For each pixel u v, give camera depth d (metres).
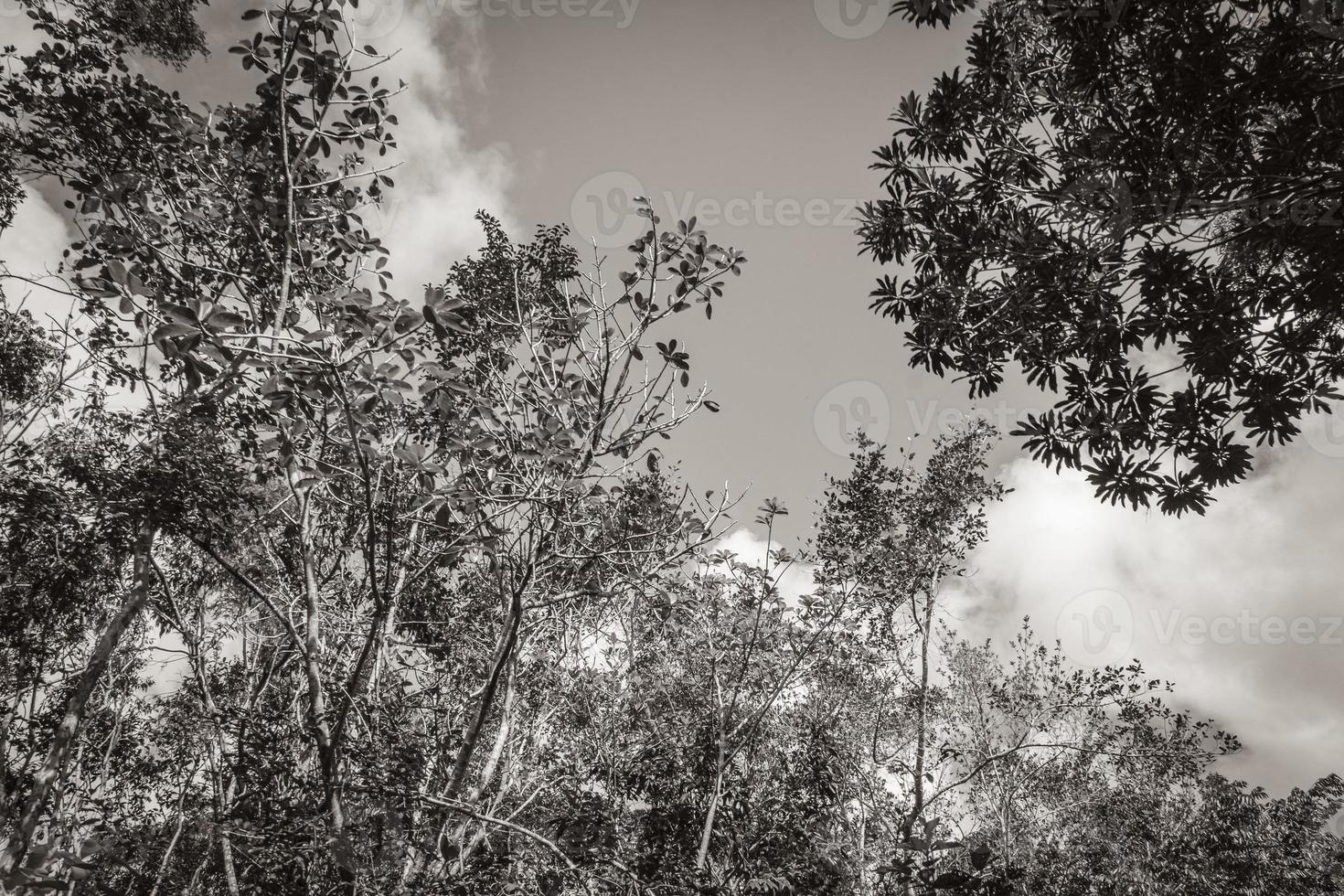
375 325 5.24
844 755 12.78
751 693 11.19
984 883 6.93
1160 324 7.28
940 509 16.03
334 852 5.88
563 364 7.01
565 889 6.40
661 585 7.25
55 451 8.65
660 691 11.38
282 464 5.57
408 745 7.22
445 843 6.37
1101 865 19.41
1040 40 7.71
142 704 12.70
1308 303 6.89
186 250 7.22
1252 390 7.22
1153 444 7.72
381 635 8.07
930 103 8.12
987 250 7.86
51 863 5.99
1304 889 21.19
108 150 7.88
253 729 7.01
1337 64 5.84
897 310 8.78
